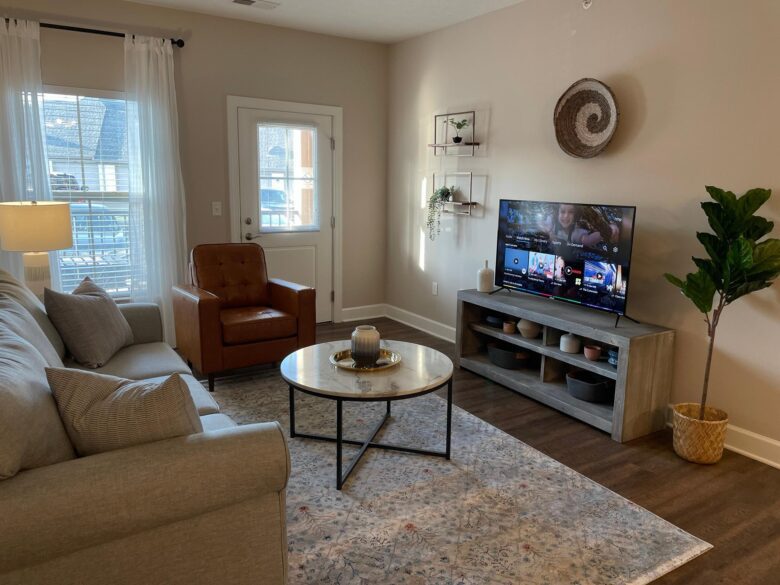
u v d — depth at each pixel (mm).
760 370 2844
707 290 2656
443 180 4926
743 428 2939
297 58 4957
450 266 4957
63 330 2725
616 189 3451
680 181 3102
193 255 4082
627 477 2691
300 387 2488
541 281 3746
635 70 3268
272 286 4230
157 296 4457
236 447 1549
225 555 1591
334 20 4605
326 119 5219
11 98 3770
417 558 2068
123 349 3064
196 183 4656
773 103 2686
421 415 3363
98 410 1518
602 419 3170
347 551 2098
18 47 3758
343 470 2691
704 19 2914
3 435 1312
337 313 5637
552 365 3738
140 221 4340
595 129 3494
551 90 3832
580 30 3582
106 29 4098
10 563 1282
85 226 4203
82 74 4043
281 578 1703
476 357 4223
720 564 2074
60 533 1315
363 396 2396
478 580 1961
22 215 3111
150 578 1492
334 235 5480
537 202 3711
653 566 2053
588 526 2287
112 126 4195
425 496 2484
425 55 4992
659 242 3230
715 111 2910
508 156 4234
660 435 3162
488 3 4051
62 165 4066
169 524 1490
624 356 2990
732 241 2615
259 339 3760
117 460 1446
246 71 4727
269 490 1602
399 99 5379
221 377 3938
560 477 2674
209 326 3566
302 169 5180
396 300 5762
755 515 2391
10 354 1639
